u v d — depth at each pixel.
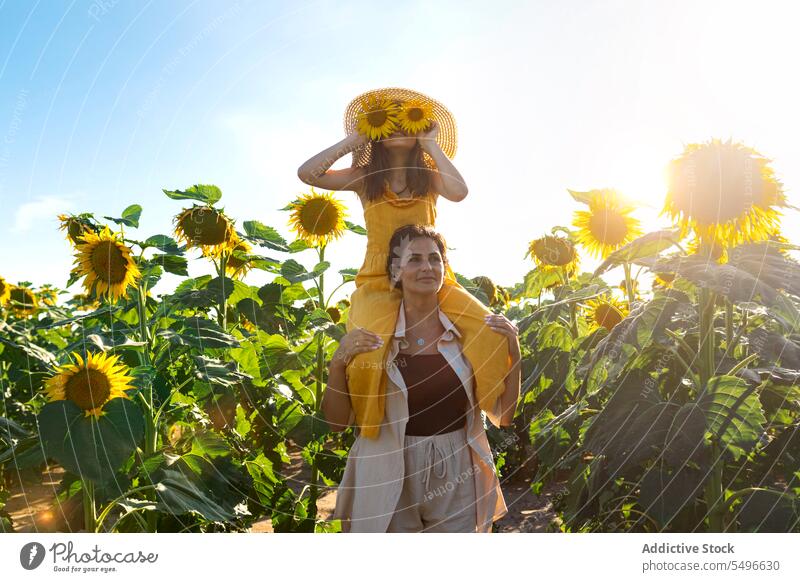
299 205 3.84
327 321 3.40
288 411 3.28
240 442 3.38
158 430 3.03
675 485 2.29
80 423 2.40
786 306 2.08
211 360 2.81
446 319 2.70
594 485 2.63
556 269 4.42
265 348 3.41
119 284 2.91
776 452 2.57
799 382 2.55
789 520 2.28
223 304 3.46
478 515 2.61
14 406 3.76
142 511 2.75
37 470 3.48
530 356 4.19
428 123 3.03
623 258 2.55
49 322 3.69
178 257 3.19
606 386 2.64
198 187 3.33
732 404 2.25
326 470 3.43
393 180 3.04
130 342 2.69
